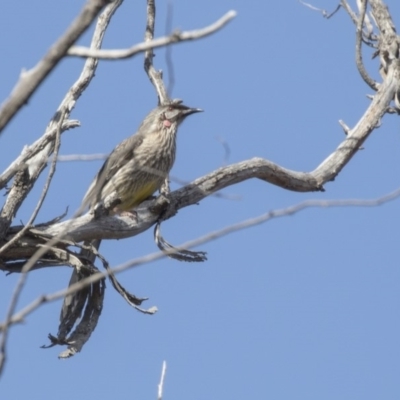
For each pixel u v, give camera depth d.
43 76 5.19
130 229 12.17
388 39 14.05
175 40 5.26
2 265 11.84
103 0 5.12
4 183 11.60
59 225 11.88
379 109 13.77
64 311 12.08
